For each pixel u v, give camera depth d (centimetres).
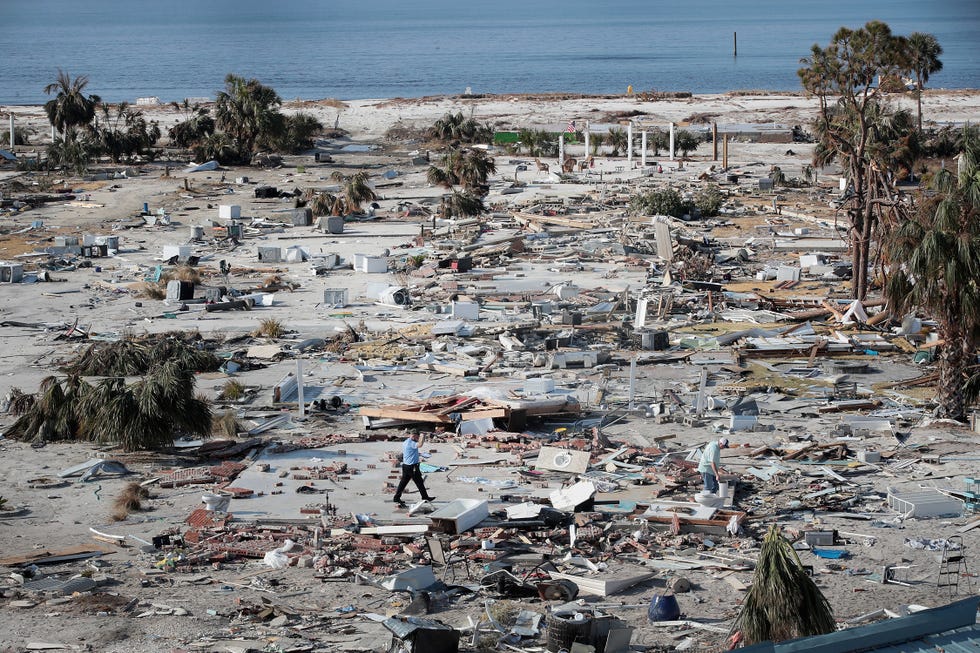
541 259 14062
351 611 4444
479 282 12669
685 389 8531
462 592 4697
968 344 7306
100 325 10869
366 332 10394
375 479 6269
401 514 5666
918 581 4788
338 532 5369
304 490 6034
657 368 9250
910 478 6288
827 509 5769
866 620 4256
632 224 16262
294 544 5238
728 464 6562
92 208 18412
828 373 9050
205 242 15612
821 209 17450
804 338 10031
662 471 6375
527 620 4325
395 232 16225
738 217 17125
